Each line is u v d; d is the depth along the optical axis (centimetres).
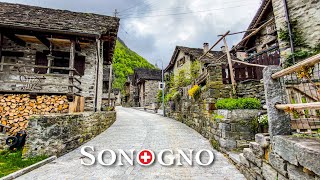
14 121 702
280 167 258
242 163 421
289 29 770
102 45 1189
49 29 759
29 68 960
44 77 946
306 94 338
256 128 551
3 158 538
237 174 420
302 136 261
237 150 550
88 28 866
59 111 743
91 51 1074
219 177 406
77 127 674
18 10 912
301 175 215
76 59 1042
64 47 1021
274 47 888
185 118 1192
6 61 948
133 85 3597
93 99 1030
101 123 952
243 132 560
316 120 308
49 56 889
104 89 2697
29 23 766
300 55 717
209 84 749
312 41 727
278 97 293
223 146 571
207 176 412
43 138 546
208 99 748
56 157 548
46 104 738
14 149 608
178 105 1374
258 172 336
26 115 715
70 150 620
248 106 588
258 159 334
